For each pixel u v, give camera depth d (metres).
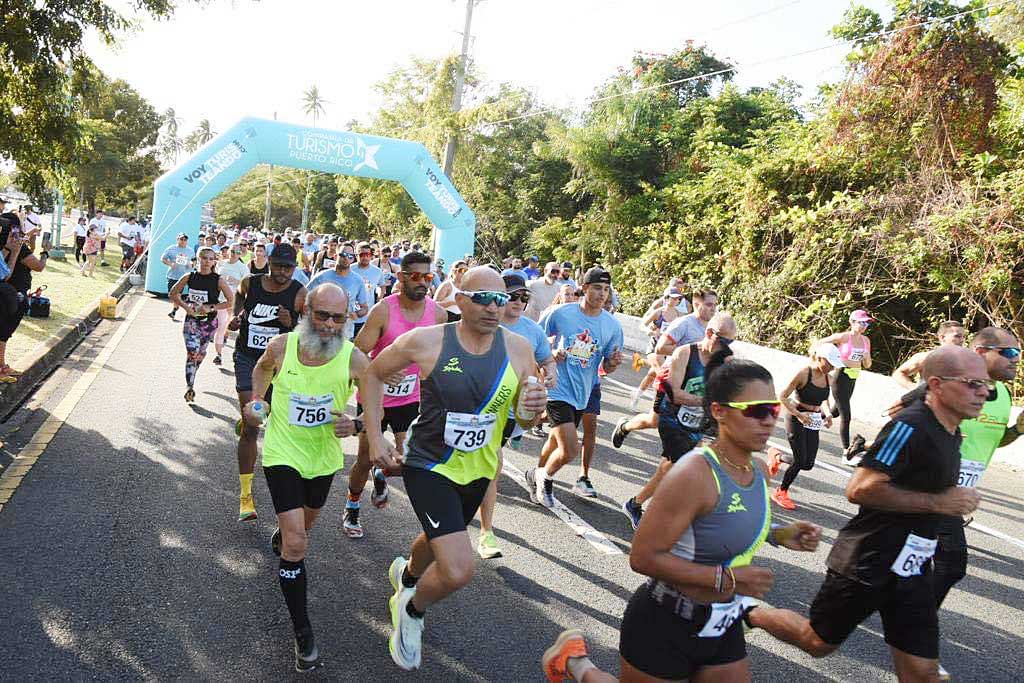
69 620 3.86
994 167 14.09
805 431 6.59
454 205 22.39
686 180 24.28
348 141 21.00
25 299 8.27
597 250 26.80
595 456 7.85
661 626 2.67
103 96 11.72
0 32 9.12
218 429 7.54
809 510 6.74
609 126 27.64
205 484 5.96
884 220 14.41
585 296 6.07
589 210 29.66
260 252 12.06
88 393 8.50
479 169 35.00
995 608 4.94
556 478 6.93
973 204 13.14
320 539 5.11
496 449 3.59
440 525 3.35
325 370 3.91
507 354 3.50
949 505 3.08
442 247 22.70
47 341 10.42
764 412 2.53
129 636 3.76
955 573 3.86
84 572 4.37
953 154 14.40
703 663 2.74
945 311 14.19
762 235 17.66
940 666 4.12
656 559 2.55
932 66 14.66
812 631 3.39
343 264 8.98
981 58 14.46
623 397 11.41
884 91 15.37
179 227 19.52
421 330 3.49
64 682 3.35
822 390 6.55
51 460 6.18
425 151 21.94
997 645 4.42
